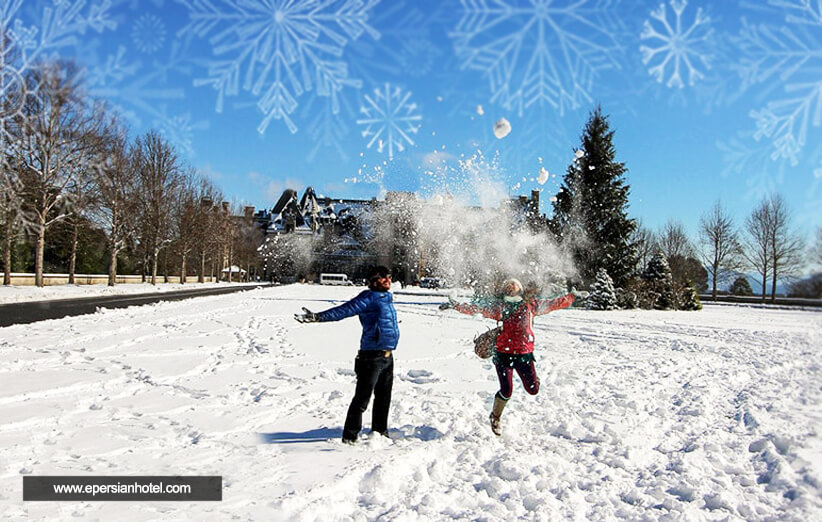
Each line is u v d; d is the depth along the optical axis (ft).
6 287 92.58
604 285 93.76
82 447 14.01
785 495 12.66
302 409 19.17
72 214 100.63
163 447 14.40
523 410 20.30
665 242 175.11
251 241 266.77
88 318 50.44
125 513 10.19
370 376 15.62
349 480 12.35
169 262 198.49
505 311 17.69
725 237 114.11
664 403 22.38
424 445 15.49
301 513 10.40
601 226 105.91
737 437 17.16
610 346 41.42
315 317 15.65
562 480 13.39
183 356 29.68
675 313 92.73
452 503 11.65
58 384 21.07
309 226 286.25
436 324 53.62
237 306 72.95
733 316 84.23
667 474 13.92
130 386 21.67
